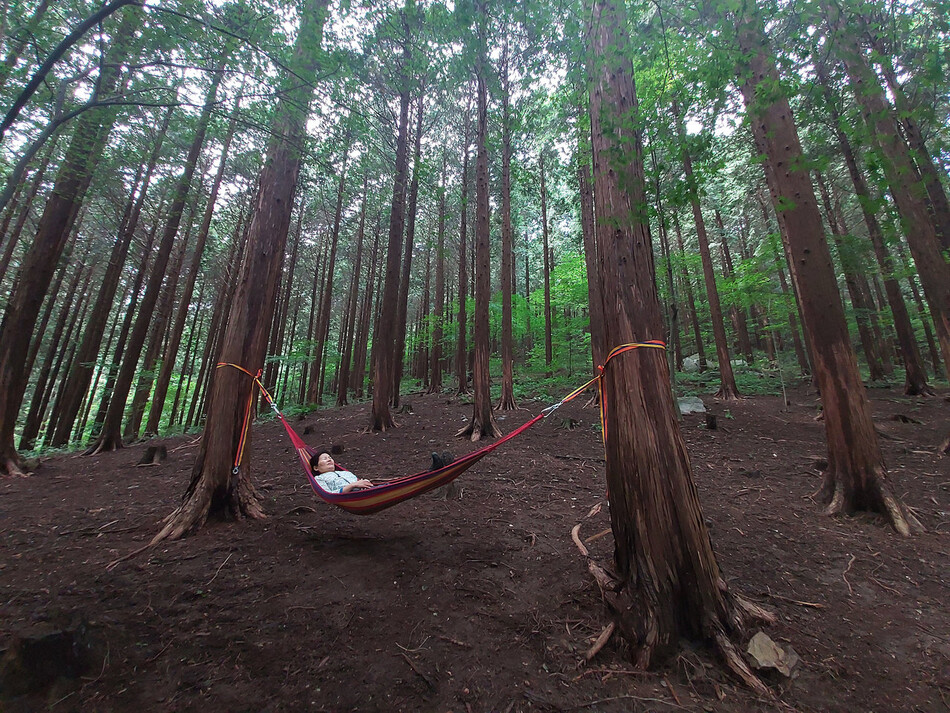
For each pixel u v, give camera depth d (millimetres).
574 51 3273
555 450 6938
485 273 8406
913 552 3332
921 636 2373
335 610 2568
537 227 20750
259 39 3221
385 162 9359
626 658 2193
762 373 15492
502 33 4891
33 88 2480
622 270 2512
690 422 8758
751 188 12547
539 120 9398
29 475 5996
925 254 5902
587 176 10000
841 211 12812
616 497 2484
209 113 3375
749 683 1993
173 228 8602
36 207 10961
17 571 2891
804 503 4438
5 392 6191
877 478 3979
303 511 4180
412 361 26406
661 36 2811
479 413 8062
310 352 15062
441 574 3018
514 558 3287
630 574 2373
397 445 7613
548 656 2234
